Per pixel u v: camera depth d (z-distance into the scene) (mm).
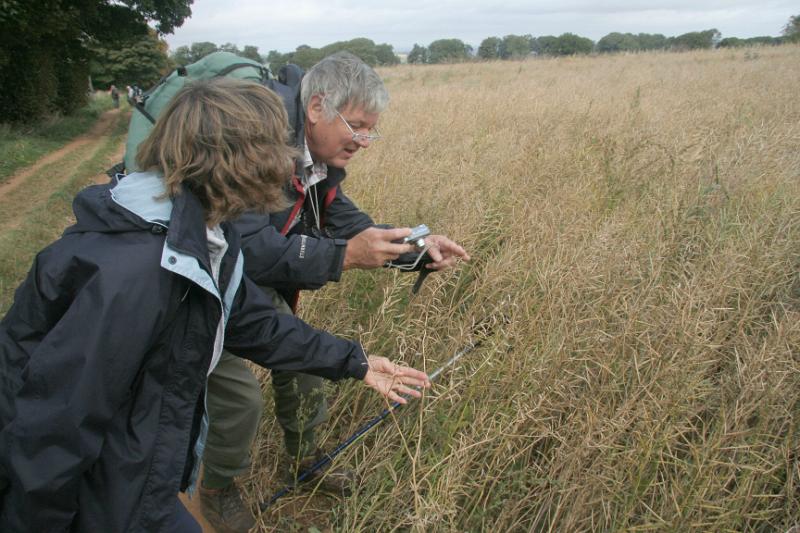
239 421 2158
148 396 1443
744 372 2365
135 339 1308
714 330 2703
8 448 1274
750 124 6387
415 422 2541
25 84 16938
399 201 4258
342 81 2133
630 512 2025
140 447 1425
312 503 2574
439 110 9086
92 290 1285
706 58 19422
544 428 2334
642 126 6379
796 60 15539
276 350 1796
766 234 3508
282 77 2398
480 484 2273
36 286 1369
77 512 1406
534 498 2277
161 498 1470
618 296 2822
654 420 2160
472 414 2496
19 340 1387
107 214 1376
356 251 2264
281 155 1461
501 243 4027
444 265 2557
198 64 2281
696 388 2318
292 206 2328
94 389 1274
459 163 5684
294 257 2043
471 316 3100
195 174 1396
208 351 1506
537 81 14219
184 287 1427
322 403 2539
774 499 2180
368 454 2564
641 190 4551
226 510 2365
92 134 18641
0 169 11242
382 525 2248
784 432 2324
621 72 13930
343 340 1921
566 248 3416
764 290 3061
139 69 38750
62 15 14977
